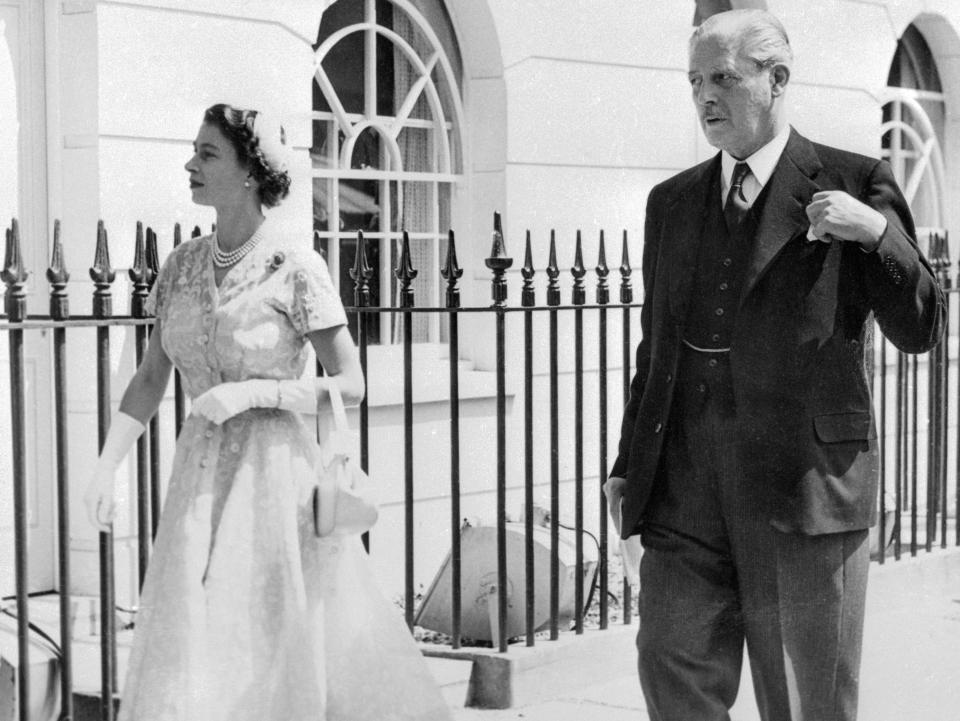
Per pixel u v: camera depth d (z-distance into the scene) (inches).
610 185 281.7
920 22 364.5
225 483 142.7
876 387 346.0
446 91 269.1
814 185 132.2
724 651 133.5
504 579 193.8
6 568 205.6
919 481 337.4
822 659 130.6
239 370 143.6
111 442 148.8
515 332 267.3
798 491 128.9
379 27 257.1
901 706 193.0
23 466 152.7
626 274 211.9
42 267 208.7
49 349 208.5
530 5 266.8
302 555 144.1
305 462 145.3
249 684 139.1
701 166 138.6
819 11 323.3
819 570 130.0
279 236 146.4
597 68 278.4
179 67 213.5
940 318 132.6
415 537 249.6
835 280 130.6
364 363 198.5
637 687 199.0
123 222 207.9
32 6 205.6
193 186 145.4
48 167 208.4
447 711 151.1
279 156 144.3
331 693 145.9
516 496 266.7
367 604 148.0
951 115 375.9
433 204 268.1
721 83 131.4
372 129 258.8
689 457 133.4
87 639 186.4
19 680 155.3
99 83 204.4
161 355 150.4
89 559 207.3
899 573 250.7
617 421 284.7
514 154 266.1
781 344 129.7
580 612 203.3
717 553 133.2
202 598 139.0
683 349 134.1
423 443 250.8
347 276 255.3
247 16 221.5
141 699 137.7
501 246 195.8
